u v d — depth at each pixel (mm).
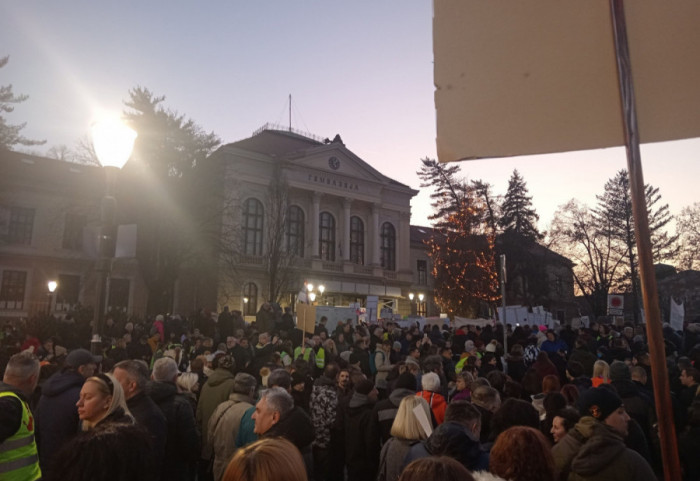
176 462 4492
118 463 2045
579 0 1689
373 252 46875
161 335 17188
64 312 34344
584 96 1650
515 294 46344
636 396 6012
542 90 1686
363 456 5559
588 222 47906
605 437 2863
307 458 4328
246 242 40000
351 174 46000
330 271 43531
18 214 34406
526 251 45062
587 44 1668
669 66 1575
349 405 5766
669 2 1596
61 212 34312
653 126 1558
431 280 54062
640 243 1479
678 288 47125
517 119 1693
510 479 2324
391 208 49344
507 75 1718
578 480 2838
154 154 31906
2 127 34562
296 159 42656
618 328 18844
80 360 4391
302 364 7152
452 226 46500
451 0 1805
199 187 33250
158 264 32562
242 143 45031
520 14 1733
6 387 3184
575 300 58781
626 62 1595
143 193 31938
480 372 9695
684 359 7867
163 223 32281
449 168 47531
